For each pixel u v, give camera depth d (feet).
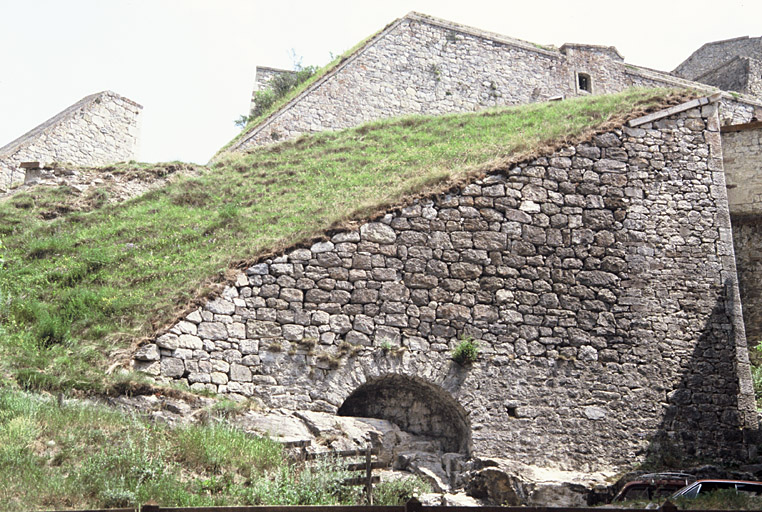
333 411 43.91
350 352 45.37
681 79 112.68
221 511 26.17
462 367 46.57
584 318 49.70
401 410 46.55
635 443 47.21
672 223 53.36
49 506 27.76
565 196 52.42
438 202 50.21
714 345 50.62
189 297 44.60
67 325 43.80
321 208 56.39
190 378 42.52
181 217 59.31
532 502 41.32
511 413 46.24
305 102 86.69
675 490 36.04
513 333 48.24
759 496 31.91
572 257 51.01
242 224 56.29
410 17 96.89
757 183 63.82
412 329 46.88
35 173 69.00
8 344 41.37
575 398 47.55
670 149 55.47
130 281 48.65
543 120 74.49
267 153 76.84
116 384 39.52
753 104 107.55
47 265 51.62
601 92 106.01
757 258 62.54
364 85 90.99
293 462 37.47
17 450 31.01
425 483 41.16
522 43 102.94
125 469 31.14
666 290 51.47
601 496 42.27
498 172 51.98
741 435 48.65
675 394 48.98
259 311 45.14
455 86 96.73
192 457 33.88
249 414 41.06
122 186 67.36
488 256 49.62
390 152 73.10
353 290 46.96
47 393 37.91
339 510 26.76
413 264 48.37
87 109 84.02
